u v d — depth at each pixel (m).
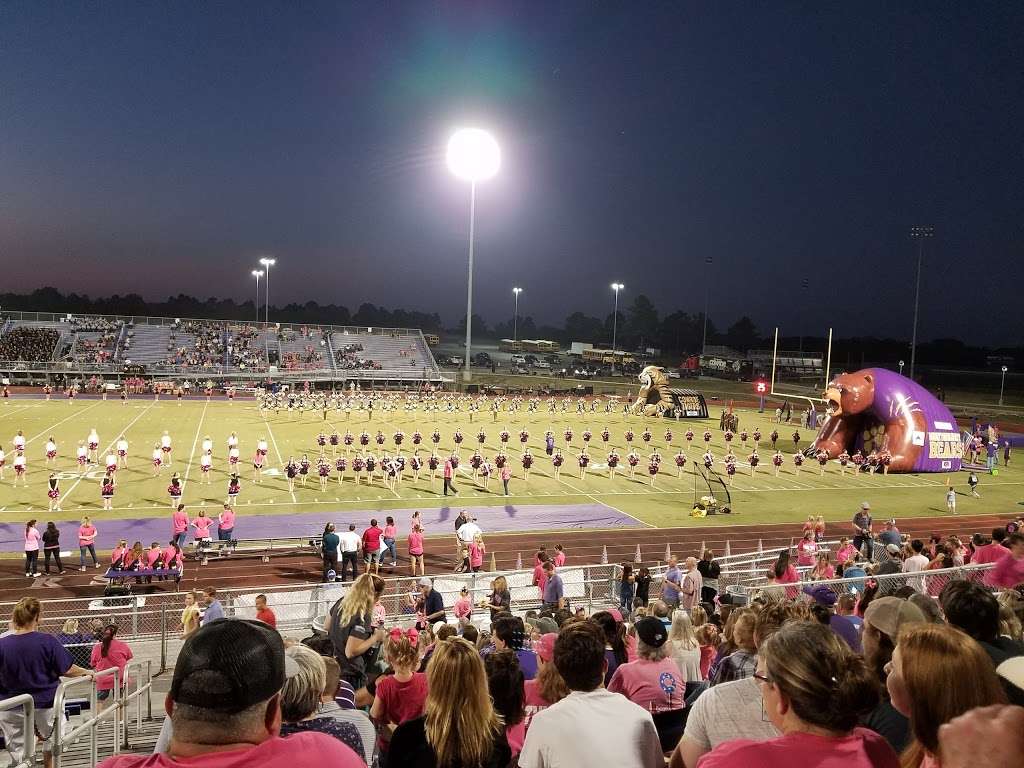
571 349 128.62
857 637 6.42
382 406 63.81
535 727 3.88
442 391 78.50
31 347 79.00
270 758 2.15
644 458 44.94
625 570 16.94
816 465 45.47
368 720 4.58
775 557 22.88
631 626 9.23
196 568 23.17
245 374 81.69
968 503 36.38
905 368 130.62
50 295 152.62
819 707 2.61
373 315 193.75
